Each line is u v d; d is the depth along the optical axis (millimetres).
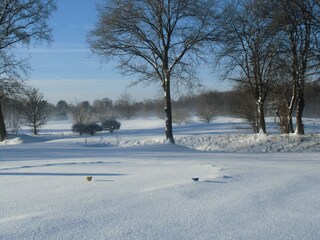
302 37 24250
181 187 6883
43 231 4504
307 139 26250
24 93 34812
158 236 4406
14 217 5047
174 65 26797
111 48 26266
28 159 14578
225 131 43438
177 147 24578
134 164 11258
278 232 4586
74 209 5434
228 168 9680
